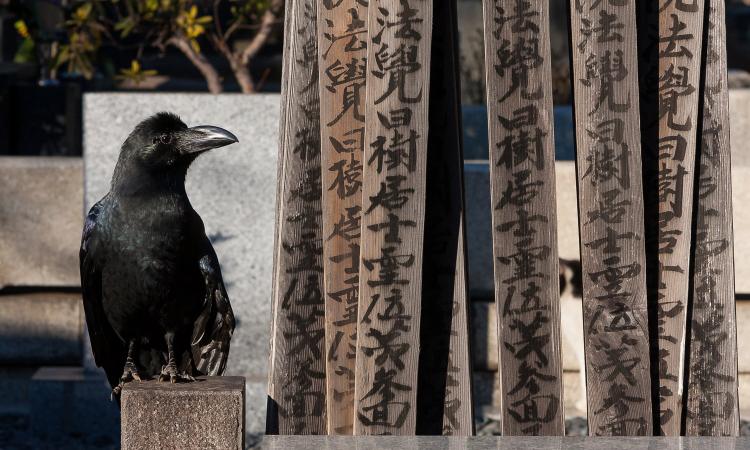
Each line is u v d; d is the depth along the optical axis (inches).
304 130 229.9
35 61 705.0
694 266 227.8
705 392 226.4
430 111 226.4
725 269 226.7
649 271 225.1
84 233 266.5
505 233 220.4
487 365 535.8
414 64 218.2
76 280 529.3
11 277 529.3
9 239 527.8
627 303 219.9
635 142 219.0
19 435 504.1
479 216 526.9
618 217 219.8
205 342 271.4
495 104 219.5
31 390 515.5
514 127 219.8
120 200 257.0
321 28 223.9
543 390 220.8
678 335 223.9
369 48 218.4
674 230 223.8
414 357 220.4
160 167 257.3
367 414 220.2
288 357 229.6
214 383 221.8
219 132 257.6
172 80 882.8
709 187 227.1
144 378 261.1
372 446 197.8
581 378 535.8
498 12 219.0
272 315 235.5
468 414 227.0
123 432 209.6
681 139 223.3
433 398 228.1
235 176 509.0
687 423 226.8
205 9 742.5
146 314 264.7
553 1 816.3
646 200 225.1
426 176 225.5
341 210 224.7
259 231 510.9
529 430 220.7
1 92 703.7
